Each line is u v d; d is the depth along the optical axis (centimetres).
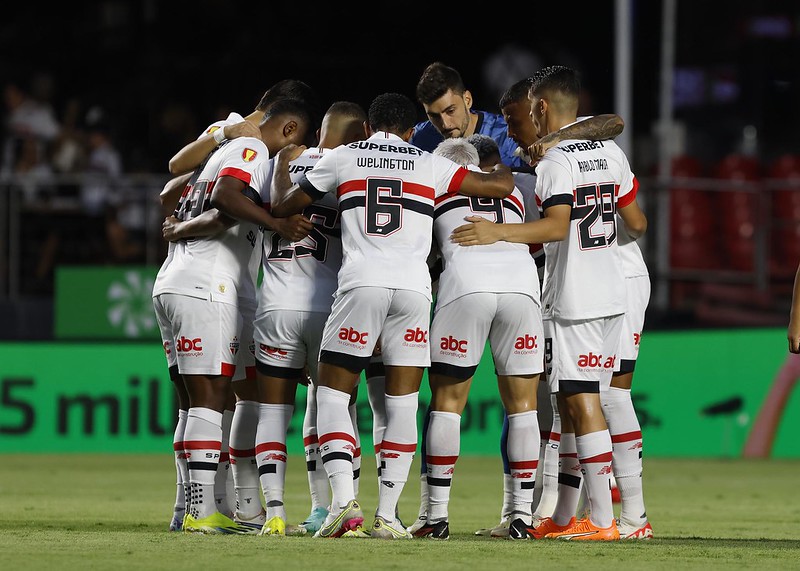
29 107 5994
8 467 3947
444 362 1980
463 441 4381
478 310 1956
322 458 1961
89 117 5966
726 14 6856
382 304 1920
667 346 4500
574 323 2000
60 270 4497
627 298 2123
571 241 1998
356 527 1925
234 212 1988
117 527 2227
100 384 4419
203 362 2048
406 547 1775
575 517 2077
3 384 4416
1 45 6431
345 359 1933
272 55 6506
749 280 4869
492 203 2014
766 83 6856
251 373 2161
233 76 6369
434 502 1991
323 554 1667
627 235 2133
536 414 2030
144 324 4475
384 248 1936
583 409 2003
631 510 2105
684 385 4491
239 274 2102
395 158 1964
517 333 1988
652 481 3719
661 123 5844
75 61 6438
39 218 4953
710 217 5253
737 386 4500
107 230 4931
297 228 1980
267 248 2055
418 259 1948
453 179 1978
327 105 6588
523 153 2250
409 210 1953
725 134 6825
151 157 5912
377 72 6700
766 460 4450
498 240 1948
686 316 4791
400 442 1948
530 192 2214
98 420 4412
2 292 4709
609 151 2045
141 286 4475
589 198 2000
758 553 1788
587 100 6694
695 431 4497
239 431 2155
